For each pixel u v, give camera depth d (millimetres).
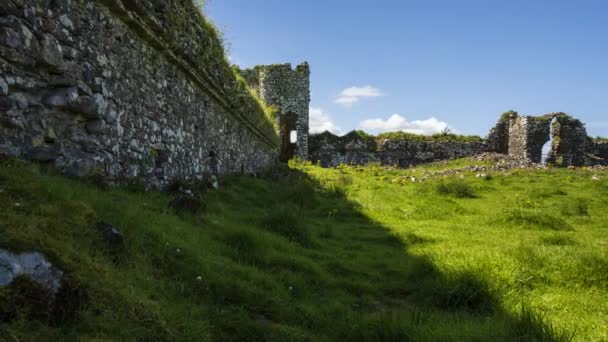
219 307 3814
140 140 6844
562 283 5363
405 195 15477
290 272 5328
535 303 4758
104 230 3551
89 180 4977
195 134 9883
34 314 2340
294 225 7668
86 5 5277
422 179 22062
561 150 37906
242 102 14359
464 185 16703
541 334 3543
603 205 13539
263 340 3469
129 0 6215
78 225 3316
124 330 2650
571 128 38125
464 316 4500
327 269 6074
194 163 9781
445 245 7887
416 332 3721
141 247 4020
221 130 12453
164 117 7906
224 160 12859
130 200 5262
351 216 11148
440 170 28469
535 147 37406
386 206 12766
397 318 4027
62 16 4777
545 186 18078
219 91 11461
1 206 2945
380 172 26922
